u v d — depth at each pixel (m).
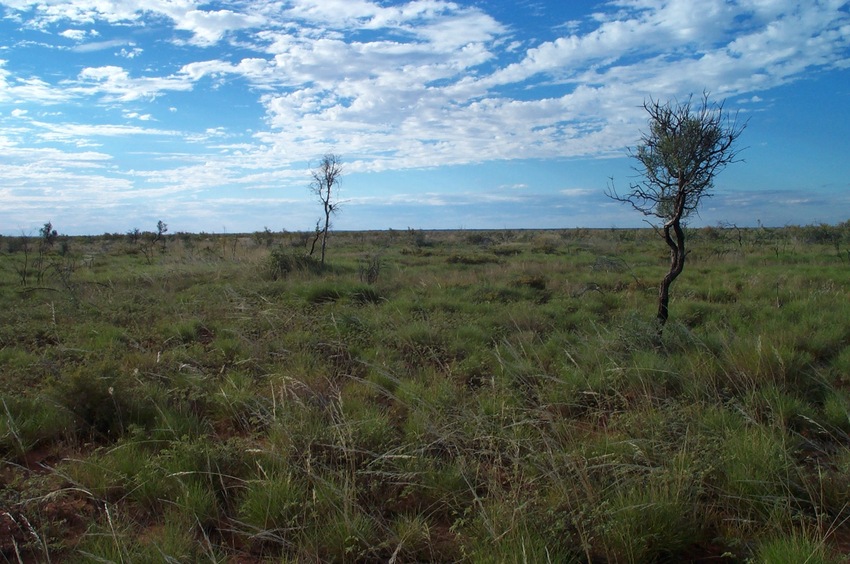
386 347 8.05
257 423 5.47
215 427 5.68
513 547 3.38
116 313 10.27
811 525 3.76
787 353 6.58
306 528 3.76
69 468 4.62
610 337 7.76
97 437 5.49
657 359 6.56
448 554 3.65
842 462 4.41
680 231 7.98
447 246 36.88
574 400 5.93
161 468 4.45
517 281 14.50
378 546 3.54
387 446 4.77
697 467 4.18
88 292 12.90
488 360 7.32
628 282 14.64
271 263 16.92
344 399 5.91
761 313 9.71
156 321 9.90
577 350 7.34
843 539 3.71
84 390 5.62
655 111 7.73
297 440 4.79
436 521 4.06
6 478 4.59
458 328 9.02
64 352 7.70
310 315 10.26
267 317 9.49
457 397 5.85
